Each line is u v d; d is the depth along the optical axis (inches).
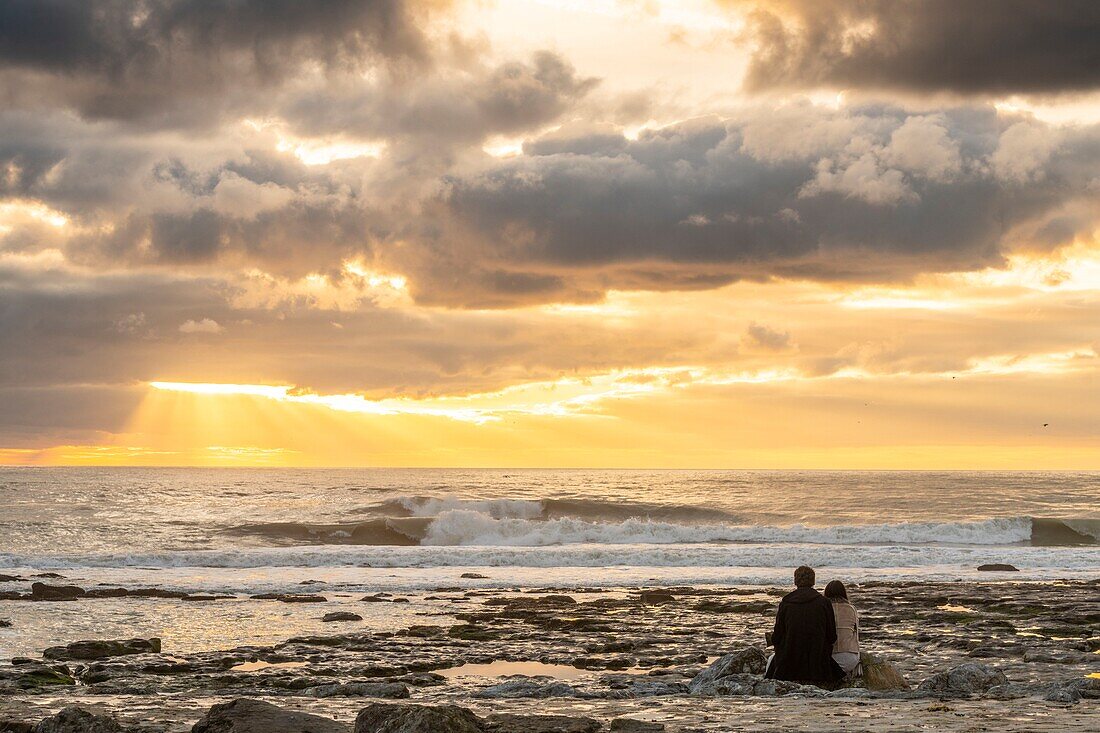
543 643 738.8
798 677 490.3
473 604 990.4
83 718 359.6
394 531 2082.9
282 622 860.0
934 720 361.4
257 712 345.1
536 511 2556.6
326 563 1412.4
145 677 583.5
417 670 629.3
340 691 507.5
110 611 913.5
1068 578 1242.0
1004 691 454.0
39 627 816.3
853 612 504.1
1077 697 423.2
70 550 1760.6
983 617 848.3
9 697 494.3
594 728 350.6
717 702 430.6
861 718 370.0
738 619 874.8
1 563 1349.7
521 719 363.3
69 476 5762.8
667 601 1000.9
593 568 1376.7
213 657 660.1
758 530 1974.7
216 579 1197.7
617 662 644.1
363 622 863.1
